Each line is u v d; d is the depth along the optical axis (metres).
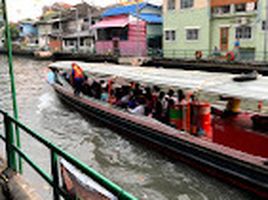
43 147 10.73
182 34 30.14
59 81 19.28
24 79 28.16
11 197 4.31
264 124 7.92
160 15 37.47
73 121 14.22
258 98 7.27
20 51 56.94
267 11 23.03
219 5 26.89
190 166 9.09
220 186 8.23
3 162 5.26
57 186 3.39
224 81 9.21
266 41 23.19
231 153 7.96
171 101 10.22
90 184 3.38
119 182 8.66
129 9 36.72
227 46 27.38
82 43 46.84
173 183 8.53
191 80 9.88
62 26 52.78
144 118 11.23
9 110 16.45
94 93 15.15
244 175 7.59
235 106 8.93
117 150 10.75
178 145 9.34
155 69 13.80
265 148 7.77
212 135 9.02
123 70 14.23
